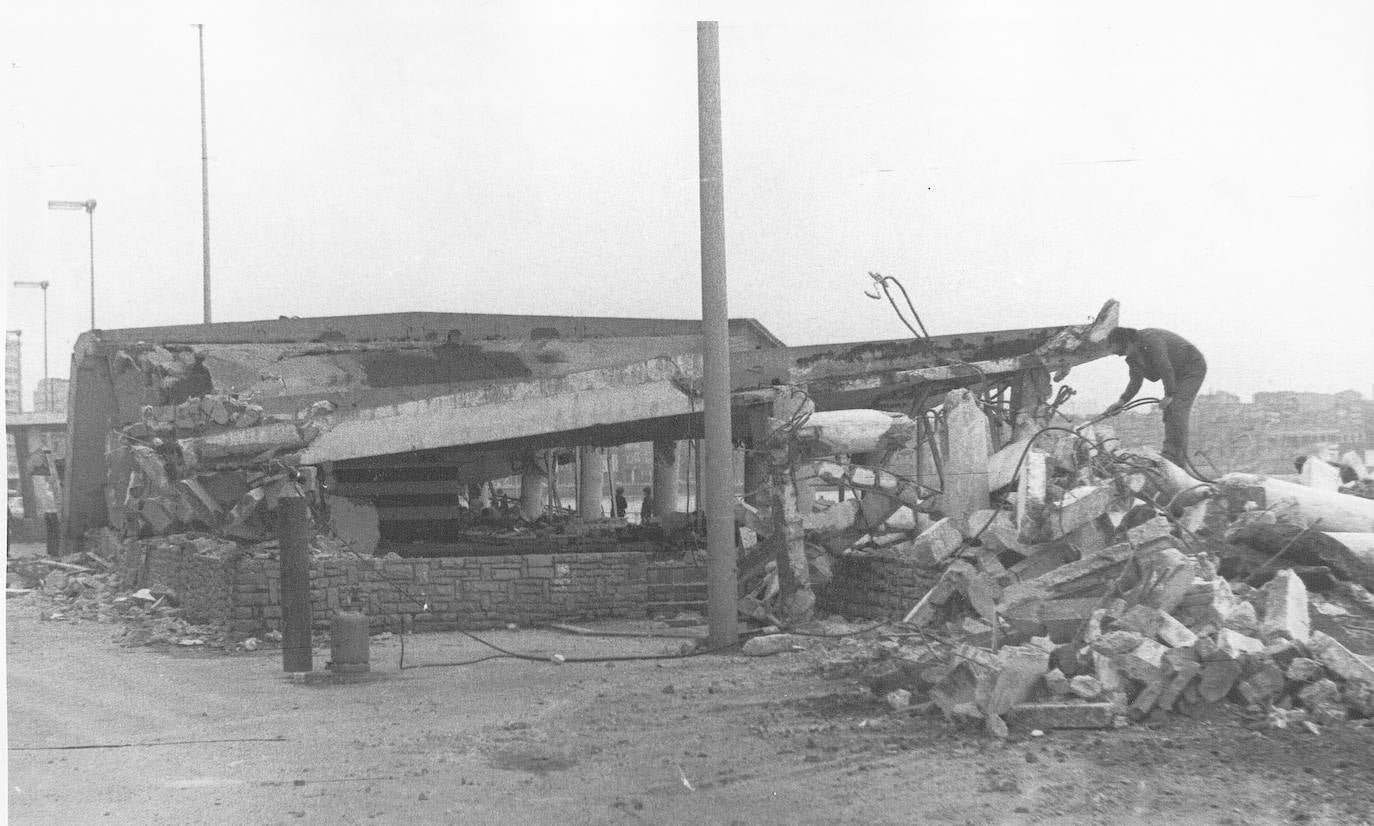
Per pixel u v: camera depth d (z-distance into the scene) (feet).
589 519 118.42
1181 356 62.59
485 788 28.58
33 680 44.73
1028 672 31.27
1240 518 44.32
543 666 46.26
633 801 26.99
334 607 55.83
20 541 110.01
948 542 47.83
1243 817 23.68
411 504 77.10
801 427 57.98
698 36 49.16
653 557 62.08
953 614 44.21
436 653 50.21
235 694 41.52
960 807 25.16
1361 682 30.55
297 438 63.57
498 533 97.91
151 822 26.30
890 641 43.80
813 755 29.96
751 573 56.95
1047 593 37.40
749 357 67.10
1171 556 35.81
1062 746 29.09
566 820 25.88
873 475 57.31
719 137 49.03
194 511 65.26
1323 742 28.12
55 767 31.53
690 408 66.03
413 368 79.10
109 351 83.51
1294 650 31.45
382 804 27.48
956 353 67.82
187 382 78.79
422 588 57.00
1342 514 44.73
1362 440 59.67
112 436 85.76
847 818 25.03
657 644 51.47
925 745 30.12
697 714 36.01
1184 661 31.07
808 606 54.29
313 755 32.42
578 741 33.22
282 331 83.35
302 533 46.73
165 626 57.16
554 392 65.31
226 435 63.26
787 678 41.39
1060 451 51.44
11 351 84.23
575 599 58.70
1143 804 24.68
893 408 75.77
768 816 25.44
